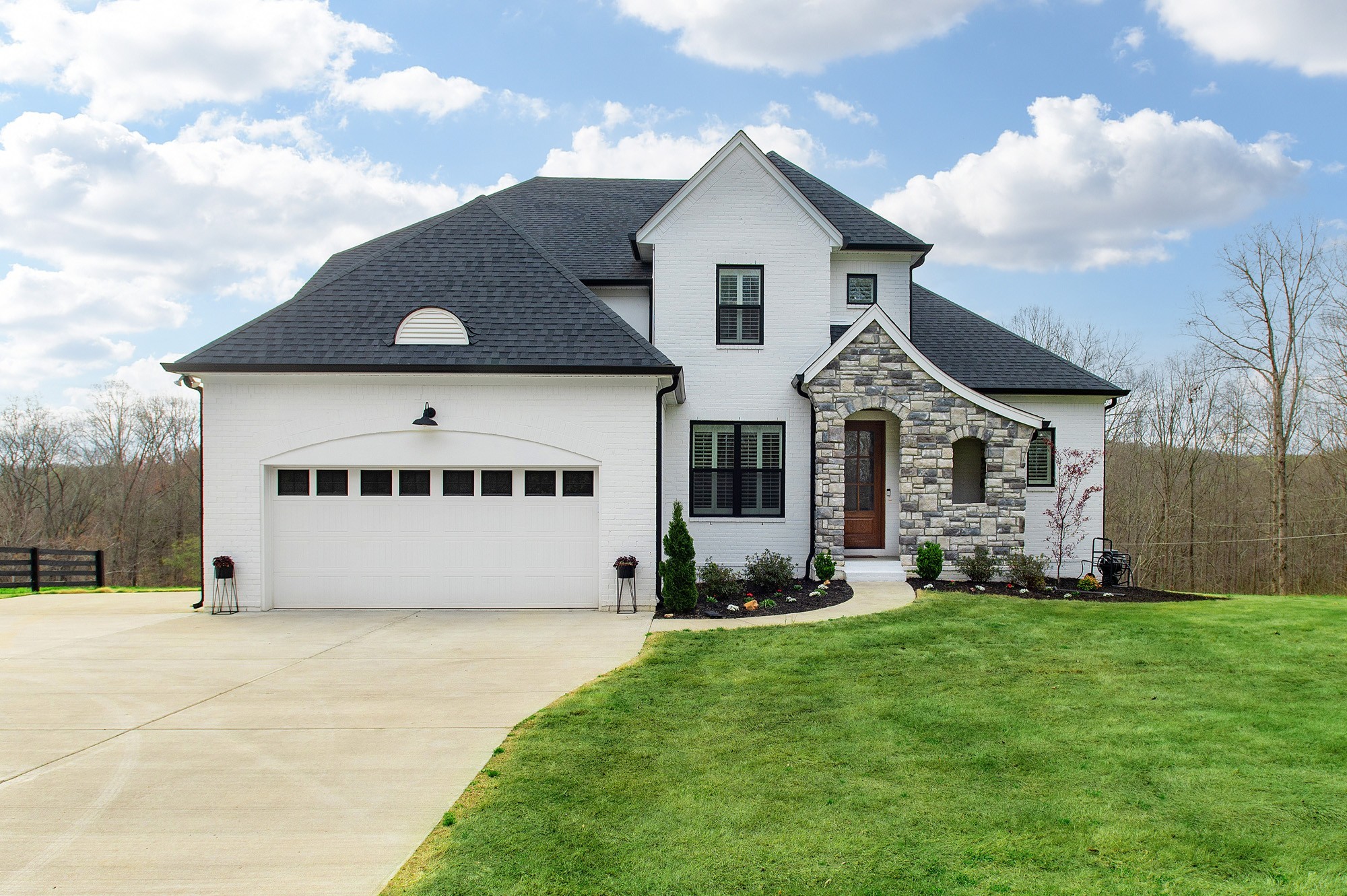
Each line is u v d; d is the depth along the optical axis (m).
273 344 12.02
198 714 6.98
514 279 13.35
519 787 5.30
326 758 5.89
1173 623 10.81
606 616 11.74
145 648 9.65
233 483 12.07
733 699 7.38
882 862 4.28
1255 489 31.17
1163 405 32.56
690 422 15.15
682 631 10.50
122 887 4.09
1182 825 4.72
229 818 4.89
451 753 5.99
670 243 15.25
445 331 12.20
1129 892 3.98
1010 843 4.49
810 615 11.54
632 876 4.14
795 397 15.23
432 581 12.31
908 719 6.75
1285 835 4.59
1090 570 16.38
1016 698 7.37
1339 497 28.61
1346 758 5.80
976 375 16.28
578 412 12.26
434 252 13.75
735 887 4.02
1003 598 12.79
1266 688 7.70
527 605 12.32
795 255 15.29
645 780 5.43
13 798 5.19
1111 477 33.44
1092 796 5.12
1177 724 6.60
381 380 12.11
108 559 38.53
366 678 8.21
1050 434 16.45
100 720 6.82
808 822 4.77
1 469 39.00
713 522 15.07
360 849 4.47
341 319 12.50
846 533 15.65
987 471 14.36
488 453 12.20
